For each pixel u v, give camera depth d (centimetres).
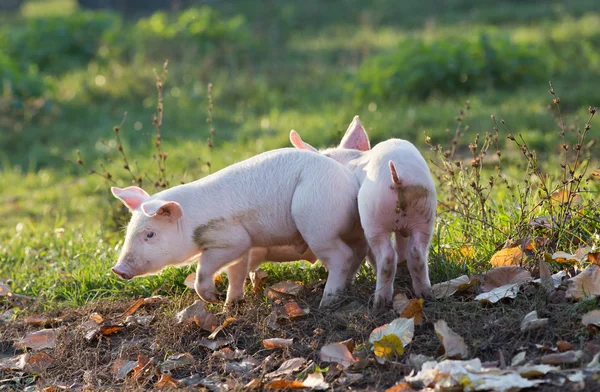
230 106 2042
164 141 1734
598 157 1200
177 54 2445
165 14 3084
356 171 725
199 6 3456
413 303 650
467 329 634
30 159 1766
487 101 1803
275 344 671
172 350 707
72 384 688
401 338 620
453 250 791
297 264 845
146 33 2500
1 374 720
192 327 736
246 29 2647
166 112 1975
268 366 651
